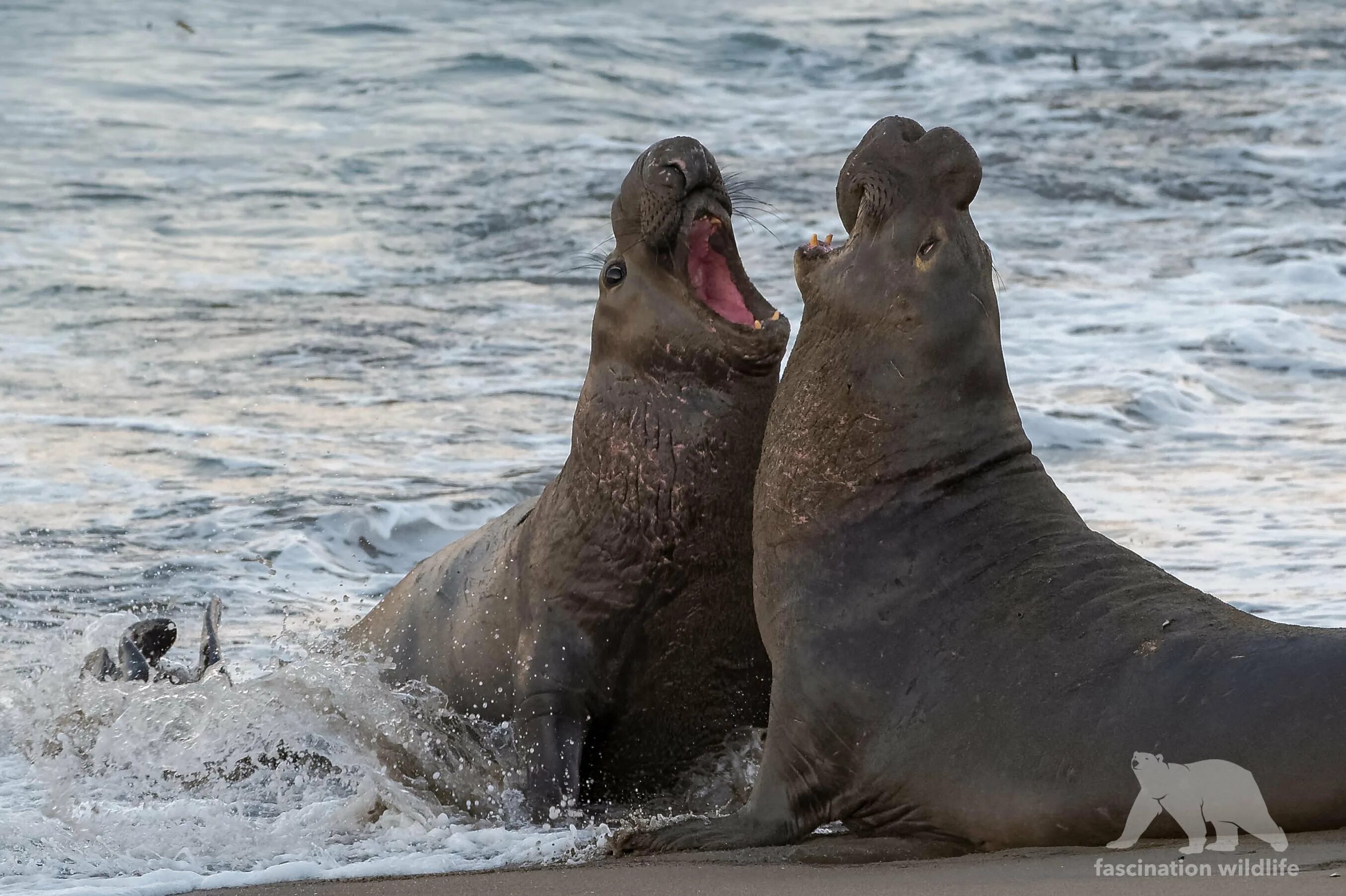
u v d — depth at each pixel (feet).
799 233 260.83
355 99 349.41
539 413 184.44
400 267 250.78
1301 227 274.77
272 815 88.07
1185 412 189.26
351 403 187.62
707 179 86.17
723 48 401.08
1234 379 204.13
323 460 166.30
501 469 164.14
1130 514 147.54
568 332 218.38
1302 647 57.36
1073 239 270.87
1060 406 186.09
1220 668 58.44
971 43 412.77
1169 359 206.39
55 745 97.71
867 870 60.70
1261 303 237.25
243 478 160.86
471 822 83.87
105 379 195.72
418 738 90.68
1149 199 293.43
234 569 136.15
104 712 98.02
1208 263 257.55
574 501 87.56
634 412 86.12
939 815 64.23
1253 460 168.45
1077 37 421.59
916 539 67.72
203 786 93.09
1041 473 70.38
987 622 64.95
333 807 87.20
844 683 66.80
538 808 82.74
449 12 424.05
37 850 79.61
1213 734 57.21
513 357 206.80
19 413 181.88
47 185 287.28
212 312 225.35
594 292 238.68
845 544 68.80
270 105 345.51
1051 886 52.85
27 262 245.45
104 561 137.28
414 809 87.15
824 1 453.58
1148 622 61.82
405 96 351.05
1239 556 131.54
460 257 256.73
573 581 86.38
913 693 65.21
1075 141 328.70
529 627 87.40
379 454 168.86
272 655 113.80
